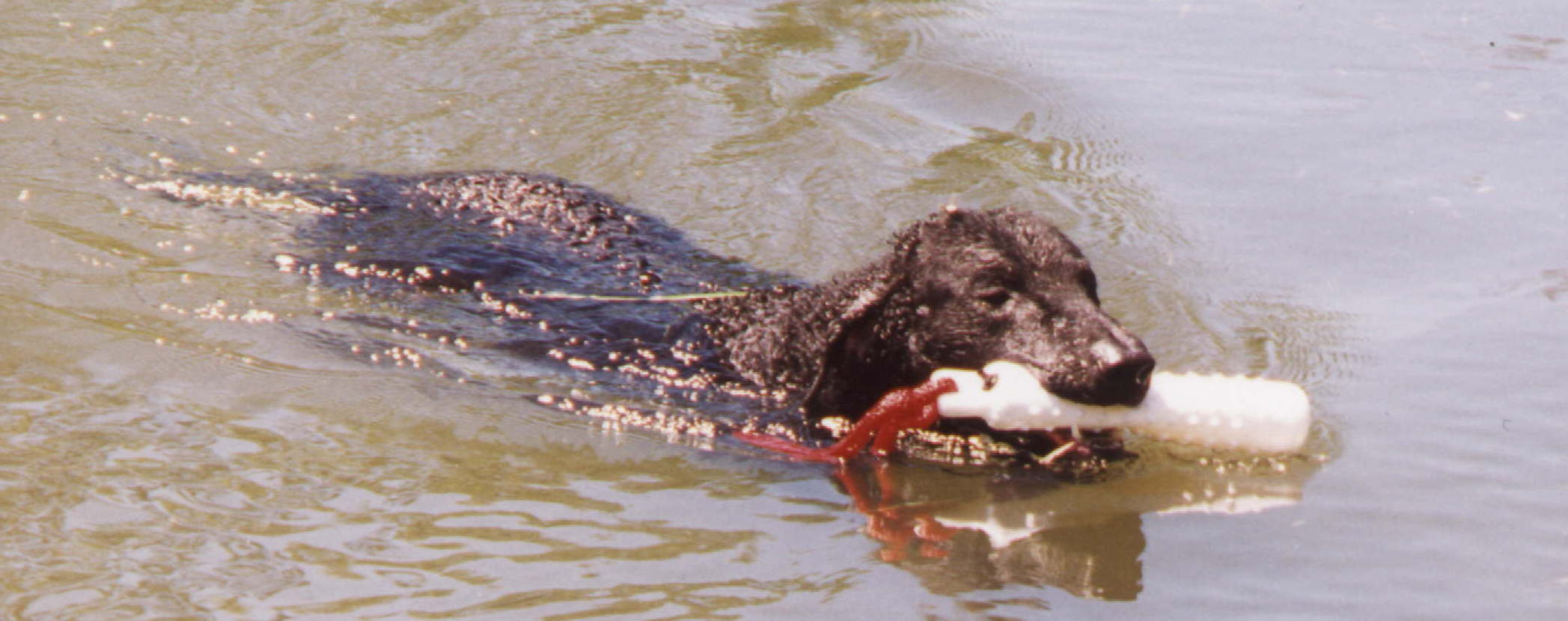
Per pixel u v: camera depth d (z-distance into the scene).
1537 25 23.22
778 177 18.00
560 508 10.71
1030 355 11.46
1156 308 14.66
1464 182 17.58
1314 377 13.09
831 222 16.84
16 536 9.84
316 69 20.44
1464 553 10.12
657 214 17.03
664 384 13.09
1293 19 23.77
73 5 22.08
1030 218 12.30
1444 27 23.27
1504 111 19.70
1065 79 21.08
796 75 21.05
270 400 12.28
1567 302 14.41
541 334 13.99
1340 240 16.19
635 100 20.02
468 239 15.98
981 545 10.34
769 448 11.91
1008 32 22.98
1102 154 18.67
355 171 17.73
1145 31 23.19
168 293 14.27
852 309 12.19
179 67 20.20
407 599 9.28
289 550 9.84
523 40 21.73
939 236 12.19
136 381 12.42
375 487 10.88
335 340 13.61
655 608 9.27
